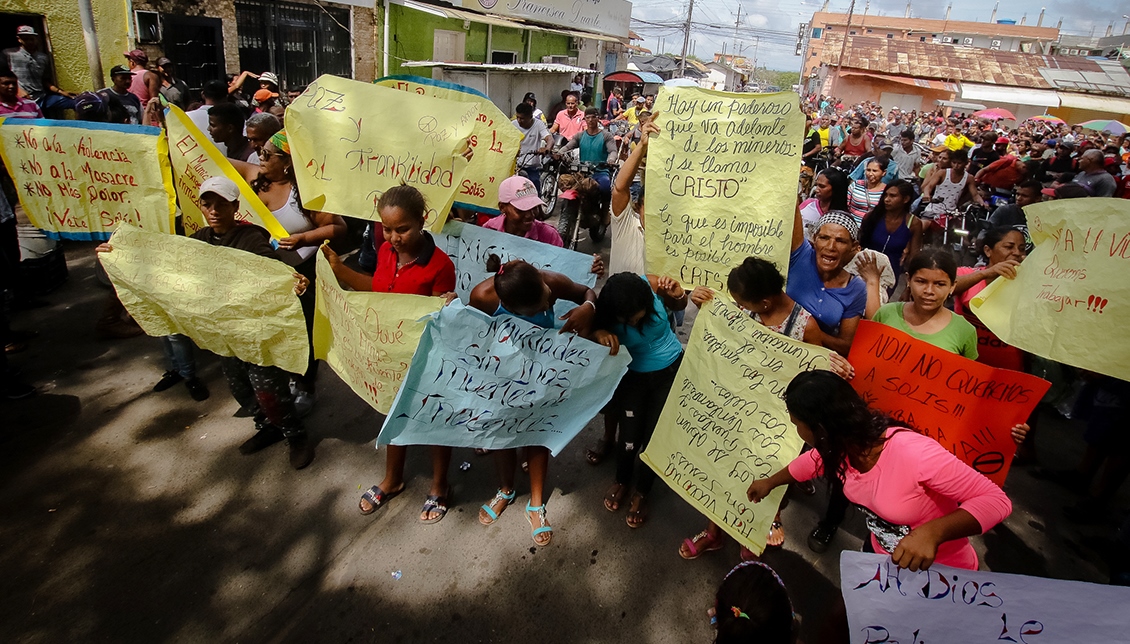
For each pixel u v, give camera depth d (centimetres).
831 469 233
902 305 311
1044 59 4472
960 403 273
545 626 294
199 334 349
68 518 334
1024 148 1808
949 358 271
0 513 332
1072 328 270
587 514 363
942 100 4244
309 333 417
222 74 1124
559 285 333
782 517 370
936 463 212
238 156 486
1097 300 262
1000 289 313
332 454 398
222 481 369
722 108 324
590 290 340
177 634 279
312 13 1253
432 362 294
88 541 321
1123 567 321
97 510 340
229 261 330
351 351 319
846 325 329
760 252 321
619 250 397
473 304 323
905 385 285
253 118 469
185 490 360
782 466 279
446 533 342
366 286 364
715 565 335
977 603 210
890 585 216
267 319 334
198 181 406
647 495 371
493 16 1786
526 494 374
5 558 307
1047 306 279
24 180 407
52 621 279
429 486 375
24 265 543
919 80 4197
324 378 485
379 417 441
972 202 809
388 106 360
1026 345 287
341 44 1338
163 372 471
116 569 306
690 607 309
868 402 296
